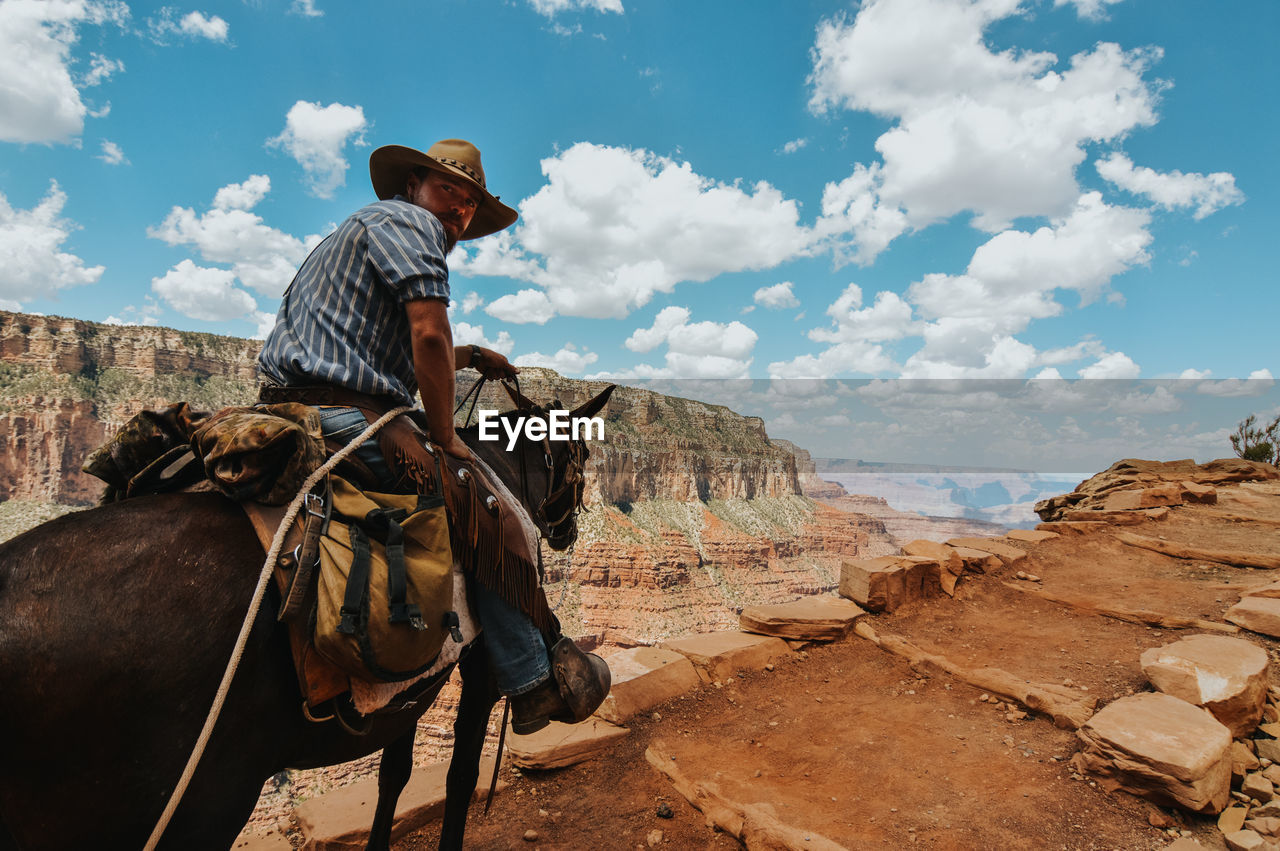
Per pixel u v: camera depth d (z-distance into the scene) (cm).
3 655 137
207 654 154
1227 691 416
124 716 145
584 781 414
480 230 290
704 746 447
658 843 348
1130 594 682
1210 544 794
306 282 215
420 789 377
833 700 518
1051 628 624
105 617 146
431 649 193
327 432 201
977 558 760
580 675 263
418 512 198
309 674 170
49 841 148
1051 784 381
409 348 223
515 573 232
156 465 190
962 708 489
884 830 343
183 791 148
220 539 167
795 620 618
